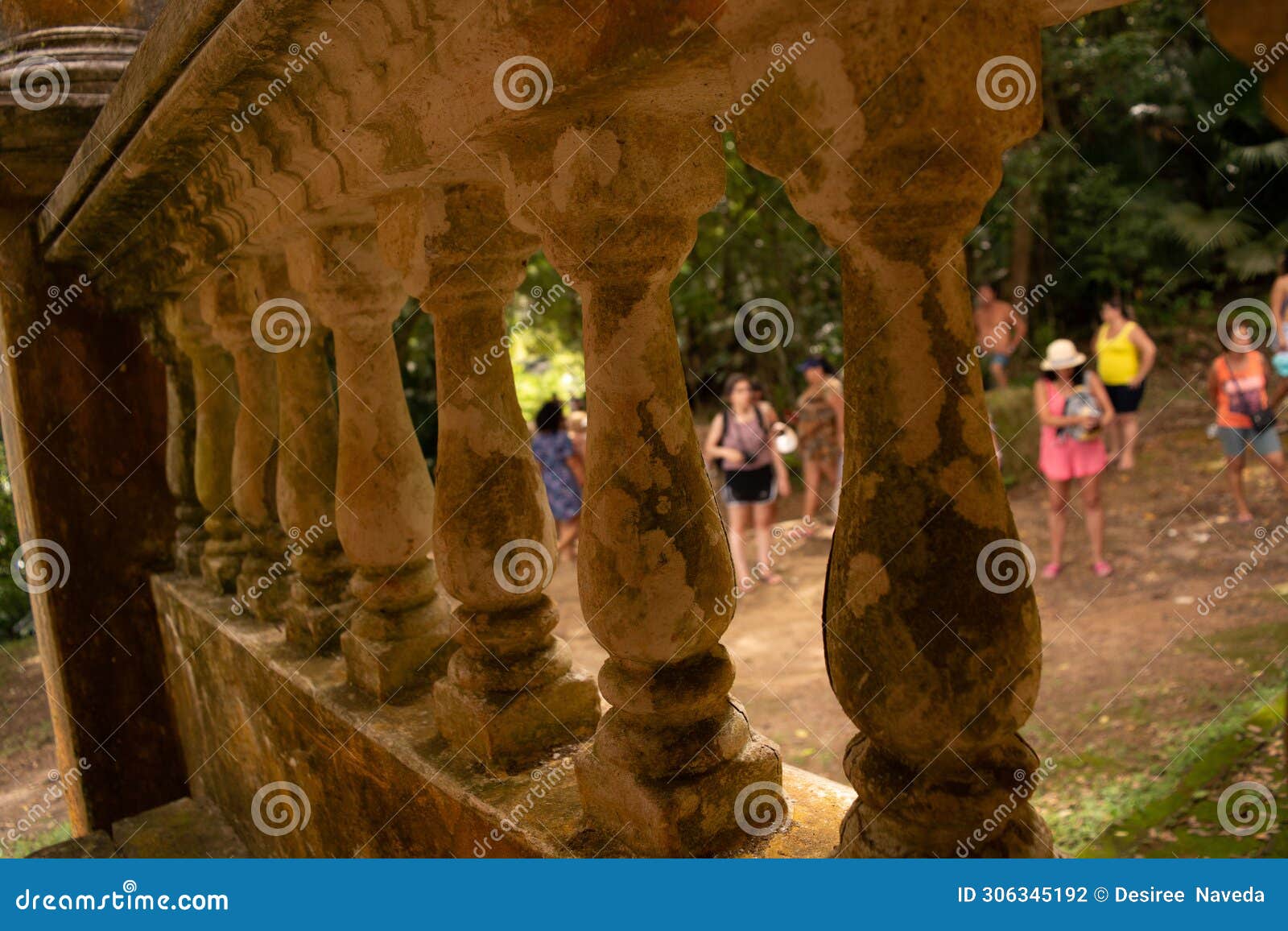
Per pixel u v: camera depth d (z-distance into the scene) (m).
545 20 1.35
